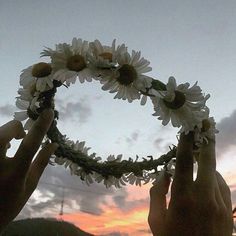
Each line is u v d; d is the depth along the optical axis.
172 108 0.28
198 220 0.27
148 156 0.33
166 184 0.30
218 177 0.31
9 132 0.26
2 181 0.26
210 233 0.27
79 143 0.34
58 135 0.31
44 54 0.28
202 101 0.28
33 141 0.26
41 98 0.29
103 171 0.33
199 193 0.28
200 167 0.29
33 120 0.30
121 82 0.27
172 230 0.27
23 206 0.27
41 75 0.28
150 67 0.27
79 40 0.28
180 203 0.27
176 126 0.28
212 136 0.29
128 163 0.33
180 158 0.28
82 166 0.33
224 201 0.30
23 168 0.26
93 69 0.27
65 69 0.28
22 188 0.26
